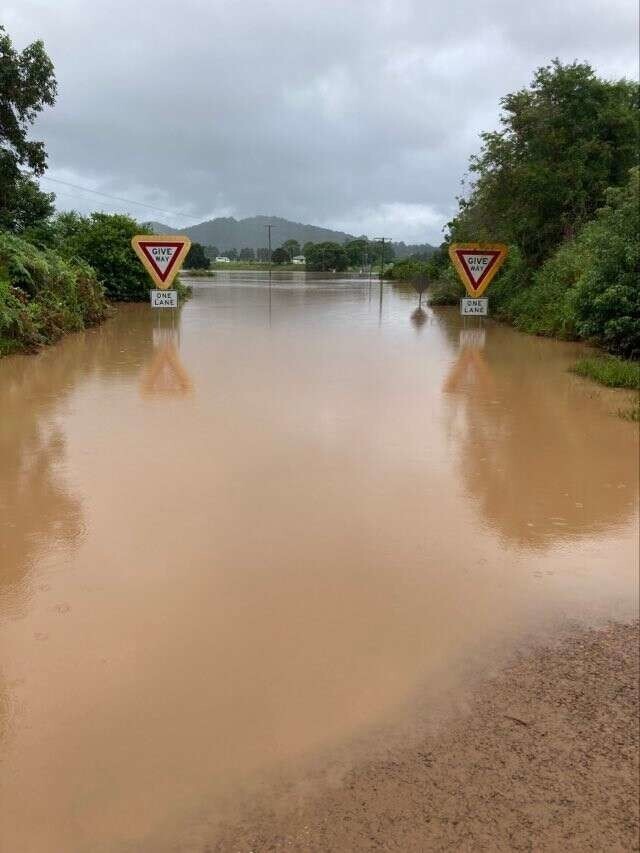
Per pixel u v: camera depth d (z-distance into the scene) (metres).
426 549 4.25
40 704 2.78
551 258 17.19
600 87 16.94
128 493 4.97
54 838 2.21
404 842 2.23
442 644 3.30
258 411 7.42
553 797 2.43
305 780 2.47
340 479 5.38
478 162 19.09
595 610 3.66
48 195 21.34
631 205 11.27
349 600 3.64
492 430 6.88
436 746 2.66
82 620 3.37
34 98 18.05
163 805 2.34
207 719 2.73
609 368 9.68
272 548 4.18
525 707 2.89
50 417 6.98
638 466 5.86
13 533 4.29
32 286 13.02
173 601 3.56
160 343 12.98
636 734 2.75
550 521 4.72
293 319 18.81
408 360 11.30
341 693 2.93
